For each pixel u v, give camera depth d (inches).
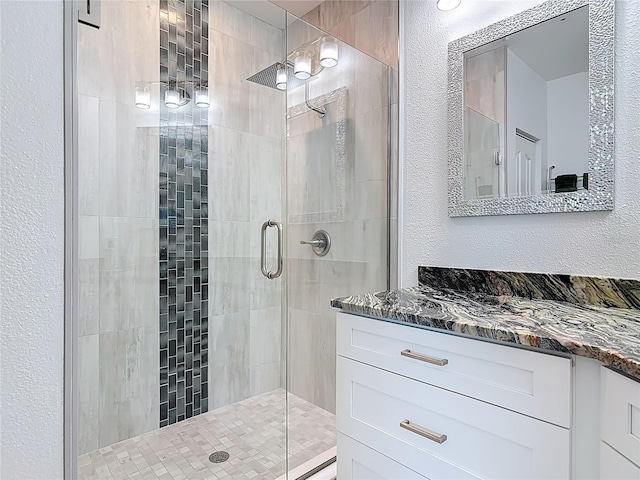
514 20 55.2
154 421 74.5
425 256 66.6
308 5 87.7
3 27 27.7
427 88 66.3
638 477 27.3
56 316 30.2
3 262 27.6
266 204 88.2
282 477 59.7
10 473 27.9
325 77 79.0
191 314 81.0
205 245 83.2
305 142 82.3
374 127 72.8
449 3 59.4
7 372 27.8
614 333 34.1
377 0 73.7
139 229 72.8
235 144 87.2
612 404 29.5
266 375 86.8
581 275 48.8
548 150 51.9
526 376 34.3
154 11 74.0
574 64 49.8
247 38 86.4
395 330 44.7
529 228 54.2
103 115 66.8
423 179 66.9
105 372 66.2
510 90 55.8
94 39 64.3
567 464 31.7
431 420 41.1
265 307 91.0
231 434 73.5
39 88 29.4
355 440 49.1
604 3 47.0
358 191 74.6
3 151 27.6
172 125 77.5
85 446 62.0
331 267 77.9
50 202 29.9
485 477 36.7
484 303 49.4
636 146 45.0
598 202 47.4
